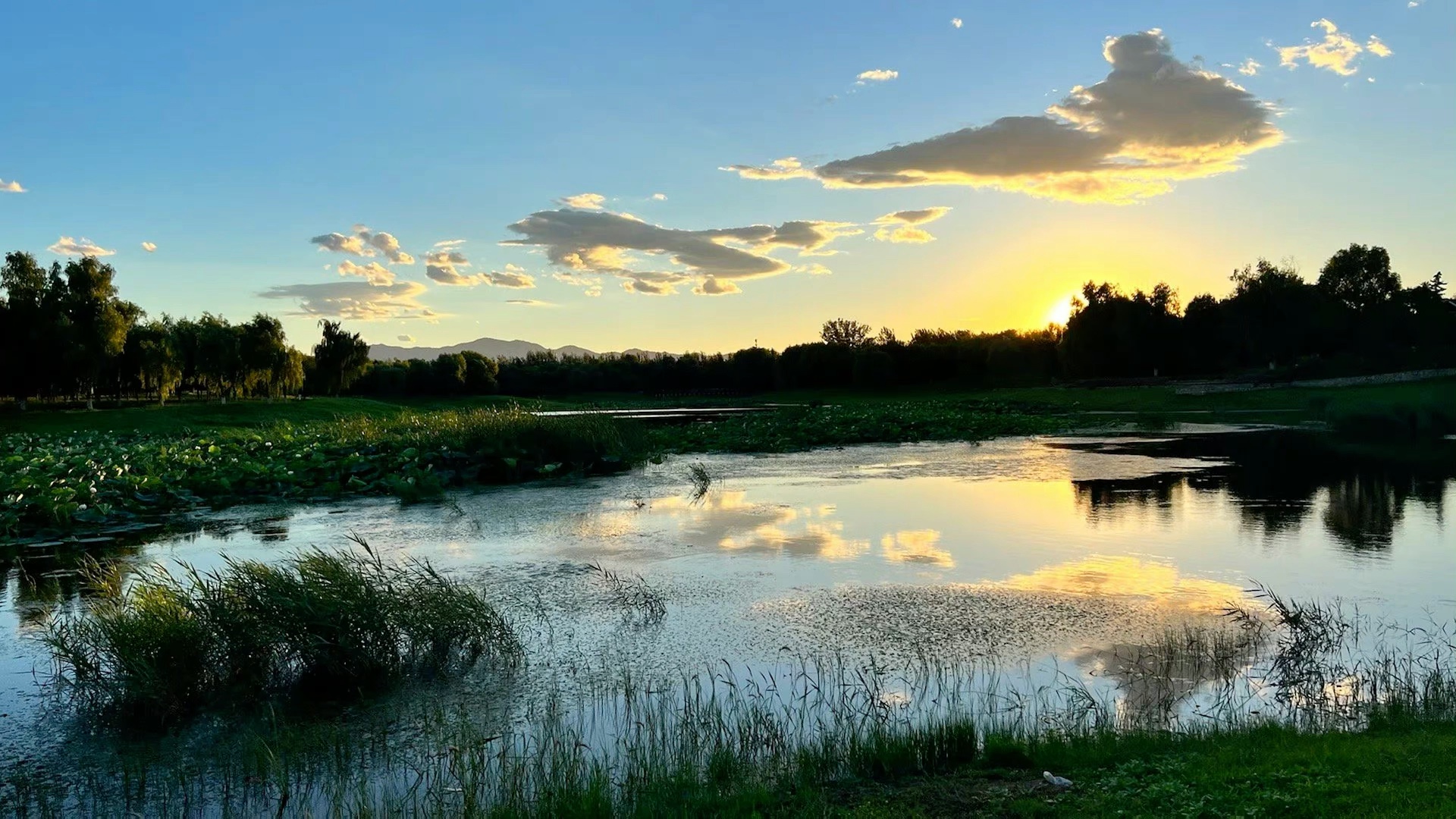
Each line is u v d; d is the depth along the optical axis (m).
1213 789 6.26
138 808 7.37
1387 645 10.73
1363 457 30.53
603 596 13.41
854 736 7.64
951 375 103.06
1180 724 8.26
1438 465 27.97
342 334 94.81
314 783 7.72
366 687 9.97
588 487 25.98
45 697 9.95
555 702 9.36
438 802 7.03
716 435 40.91
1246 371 84.44
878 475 27.94
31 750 8.60
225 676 9.96
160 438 42.34
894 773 7.28
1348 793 5.97
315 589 10.42
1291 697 9.12
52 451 33.09
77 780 7.95
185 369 78.19
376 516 21.27
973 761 7.45
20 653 11.48
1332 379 65.44
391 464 26.91
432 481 24.45
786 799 6.80
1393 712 8.22
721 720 8.41
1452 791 5.86
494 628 11.10
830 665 10.27
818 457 34.19
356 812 7.05
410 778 7.76
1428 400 44.66
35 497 20.56
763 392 109.69
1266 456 31.56
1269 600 12.70
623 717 8.91
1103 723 8.15
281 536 18.86
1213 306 91.25
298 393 92.62
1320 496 22.03
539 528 19.20
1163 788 6.36
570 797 6.62
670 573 14.83
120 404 71.88
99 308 65.31
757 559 15.77
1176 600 12.79
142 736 8.91
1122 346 90.62
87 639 10.05
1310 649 10.55
